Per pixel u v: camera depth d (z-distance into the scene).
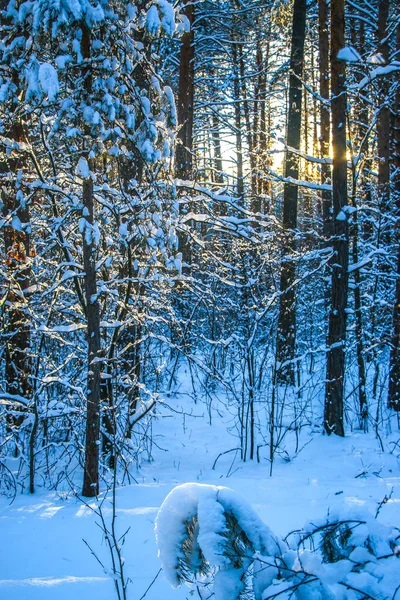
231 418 9.35
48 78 4.47
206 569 2.36
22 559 3.54
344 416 8.83
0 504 5.08
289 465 6.75
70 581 3.11
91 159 5.36
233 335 7.61
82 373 6.69
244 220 8.39
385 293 10.41
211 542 2.13
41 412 5.91
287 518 4.04
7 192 5.81
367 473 6.16
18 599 2.88
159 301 7.36
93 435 5.44
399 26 10.77
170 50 15.27
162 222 6.08
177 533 2.30
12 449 6.92
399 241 9.13
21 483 5.72
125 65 5.32
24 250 6.39
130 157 5.64
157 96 5.81
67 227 6.61
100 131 4.90
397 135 11.74
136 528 3.97
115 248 6.73
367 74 8.87
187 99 12.95
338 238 8.22
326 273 11.77
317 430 8.34
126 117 5.22
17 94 5.16
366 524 2.22
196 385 11.21
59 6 4.42
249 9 14.05
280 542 2.27
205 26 14.74
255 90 18.48
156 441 8.05
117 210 6.19
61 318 7.42
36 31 4.64
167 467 6.80
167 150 5.82
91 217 5.48
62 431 6.88
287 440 7.96
